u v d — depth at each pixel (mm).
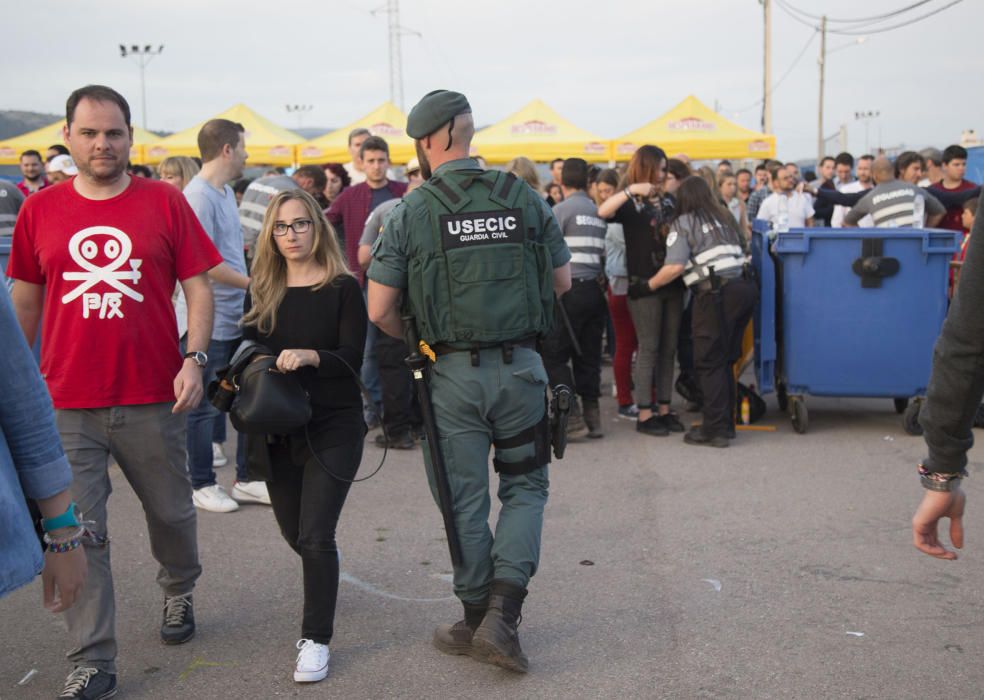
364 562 4367
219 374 3385
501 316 3164
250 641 3574
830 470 5746
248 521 5004
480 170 3273
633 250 6598
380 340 6398
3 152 17547
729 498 5219
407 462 6141
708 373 6312
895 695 3072
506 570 3213
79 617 3100
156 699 3135
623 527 4770
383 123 17156
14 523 1611
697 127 15391
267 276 3502
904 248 6340
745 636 3520
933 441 2090
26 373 1691
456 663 3363
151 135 19047
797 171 11766
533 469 3307
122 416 3230
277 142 17188
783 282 6562
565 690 3148
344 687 3199
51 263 3158
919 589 3928
